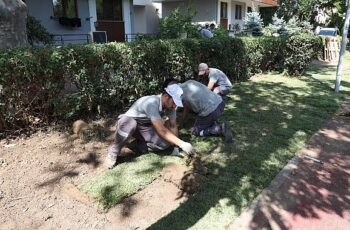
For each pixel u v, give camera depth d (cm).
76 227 302
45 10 1459
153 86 625
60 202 336
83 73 507
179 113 571
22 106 472
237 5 2606
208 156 441
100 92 543
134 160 418
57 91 495
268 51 1111
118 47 551
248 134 524
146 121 403
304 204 344
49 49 472
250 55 1013
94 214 319
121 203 333
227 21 2448
